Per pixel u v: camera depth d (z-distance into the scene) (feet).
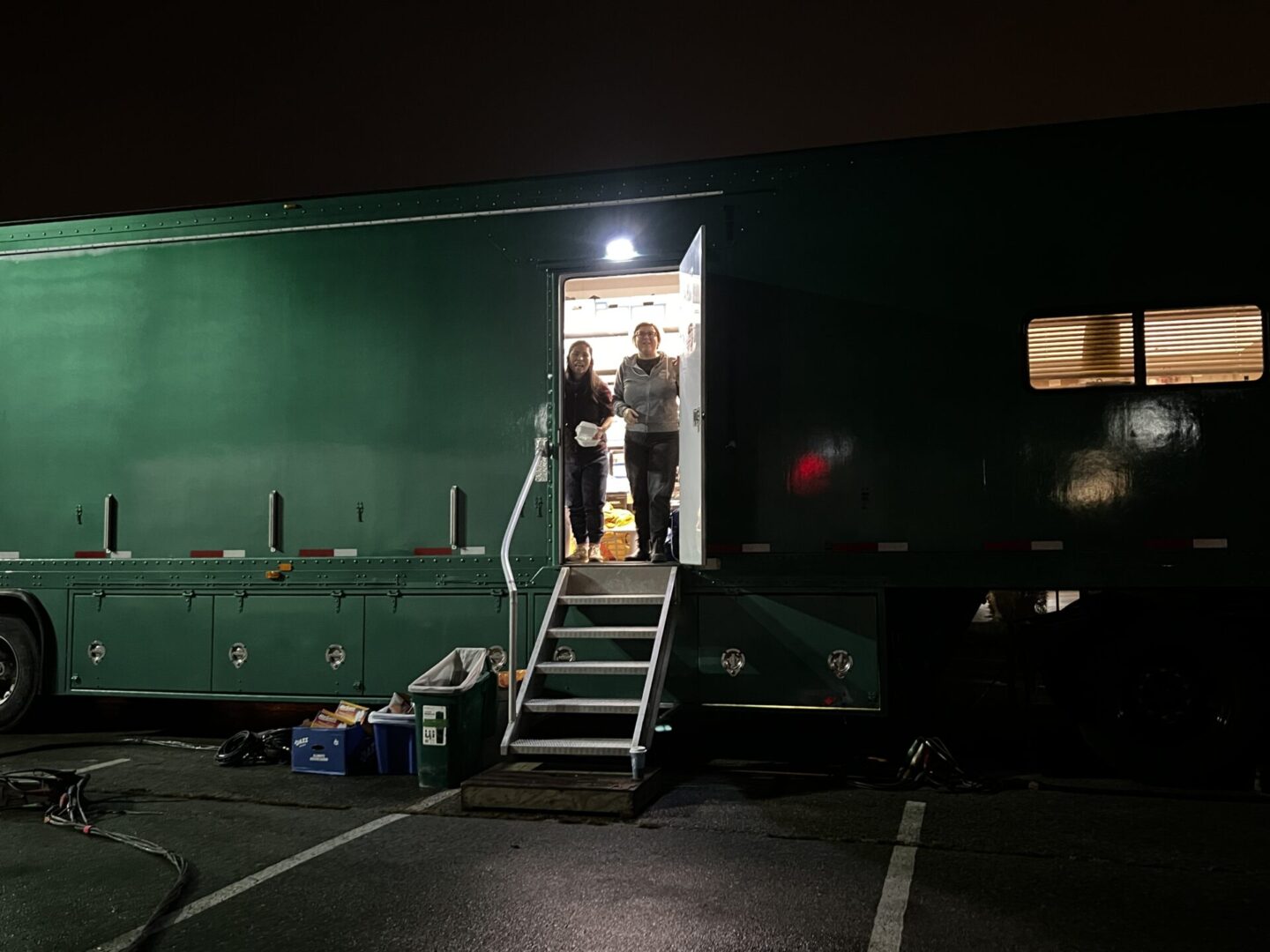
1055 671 20.59
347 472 23.38
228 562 23.85
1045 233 20.13
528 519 22.36
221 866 15.33
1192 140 19.63
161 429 24.47
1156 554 19.29
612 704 19.77
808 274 21.13
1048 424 19.90
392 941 12.35
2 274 25.66
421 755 20.03
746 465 21.15
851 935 12.35
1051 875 14.49
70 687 24.61
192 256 24.58
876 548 20.43
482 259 22.95
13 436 25.32
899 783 19.65
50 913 13.51
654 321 33.19
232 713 29.60
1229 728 19.29
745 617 20.93
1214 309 19.44
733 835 16.62
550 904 13.53
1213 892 13.79
